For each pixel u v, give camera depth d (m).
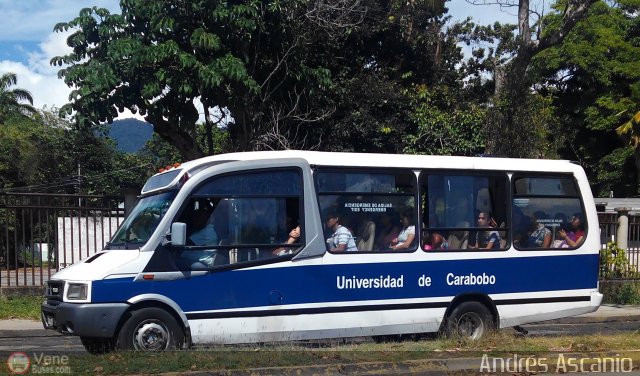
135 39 15.90
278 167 9.59
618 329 13.98
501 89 21.14
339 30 20.36
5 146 37.38
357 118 21.41
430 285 10.32
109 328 8.43
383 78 22.81
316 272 9.58
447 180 10.71
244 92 16.95
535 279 11.10
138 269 8.66
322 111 20.31
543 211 11.40
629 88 34.47
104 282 8.50
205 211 9.16
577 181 11.71
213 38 16.12
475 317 10.69
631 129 30.22
